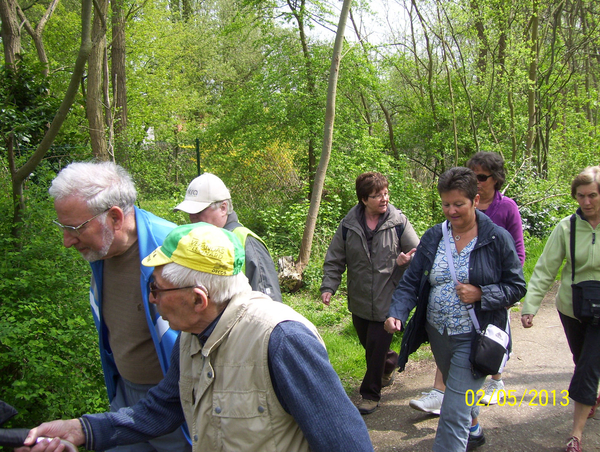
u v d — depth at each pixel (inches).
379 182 145.9
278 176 459.8
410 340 117.3
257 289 101.0
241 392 59.0
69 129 321.4
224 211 115.8
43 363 114.7
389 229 147.9
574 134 669.3
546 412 145.8
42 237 144.8
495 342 102.0
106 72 335.3
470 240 108.7
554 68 560.1
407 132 550.9
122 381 97.6
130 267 89.4
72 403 120.0
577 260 129.0
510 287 104.6
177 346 71.6
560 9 518.0
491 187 138.9
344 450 55.0
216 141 475.8
